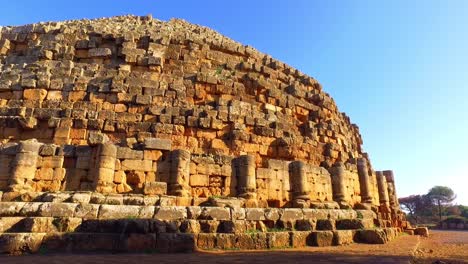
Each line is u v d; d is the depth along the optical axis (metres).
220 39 29.73
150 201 13.96
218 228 13.05
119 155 15.59
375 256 10.62
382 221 20.56
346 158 23.77
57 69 20.42
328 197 19.31
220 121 20.30
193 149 19.14
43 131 17.91
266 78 24.78
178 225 12.34
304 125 23.48
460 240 22.12
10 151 14.77
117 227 11.60
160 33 24.69
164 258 9.53
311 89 27.25
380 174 25.80
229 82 22.69
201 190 16.05
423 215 90.25
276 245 13.10
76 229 11.60
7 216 11.75
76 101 19.33
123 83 20.28
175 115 19.72
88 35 23.12
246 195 16.14
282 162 18.25
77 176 15.16
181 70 22.59
